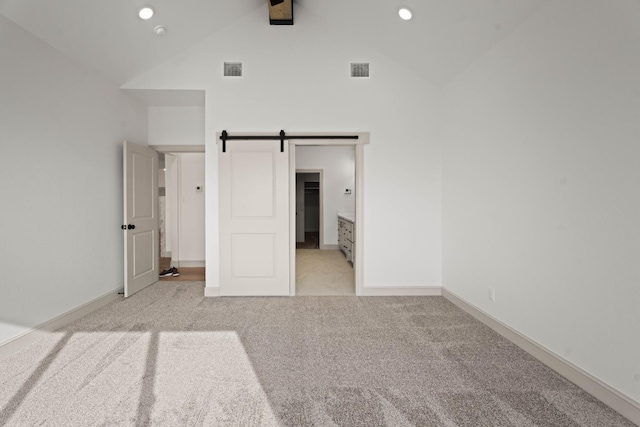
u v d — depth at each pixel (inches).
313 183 510.9
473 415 71.3
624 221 71.6
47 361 95.8
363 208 165.0
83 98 137.8
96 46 130.6
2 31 100.3
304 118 163.6
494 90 119.8
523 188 104.1
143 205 178.4
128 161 162.9
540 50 96.3
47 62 118.3
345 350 103.5
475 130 132.9
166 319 131.5
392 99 165.0
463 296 144.3
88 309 138.2
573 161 84.7
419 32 134.9
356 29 157.6
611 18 73.9
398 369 91.5
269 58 163.0
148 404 75.4
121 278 165.6
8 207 101.9
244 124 162.9
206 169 162.9
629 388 70.4
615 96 73.2
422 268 166.4
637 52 68.4
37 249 113.0
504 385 83.3
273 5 145.6
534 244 99.2
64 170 126.6
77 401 76.3
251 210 163.8
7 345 99.8
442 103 163.6
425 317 134.2
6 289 100.7
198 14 142.9
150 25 134.3
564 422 69.0
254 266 164.4
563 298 88.3
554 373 89.1
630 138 70.2
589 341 80.3
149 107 192.4
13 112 104.0
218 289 164.2
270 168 163.2
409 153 165.5
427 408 73.9
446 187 160.1
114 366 93.0
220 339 112.0
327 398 77.9
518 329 107.1
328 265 249.9
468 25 117.6
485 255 126.3
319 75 163.8
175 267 241.9
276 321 129.5
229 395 79.1
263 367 92.7
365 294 165.9
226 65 163.0
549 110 92.9
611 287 74.5
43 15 107.3
